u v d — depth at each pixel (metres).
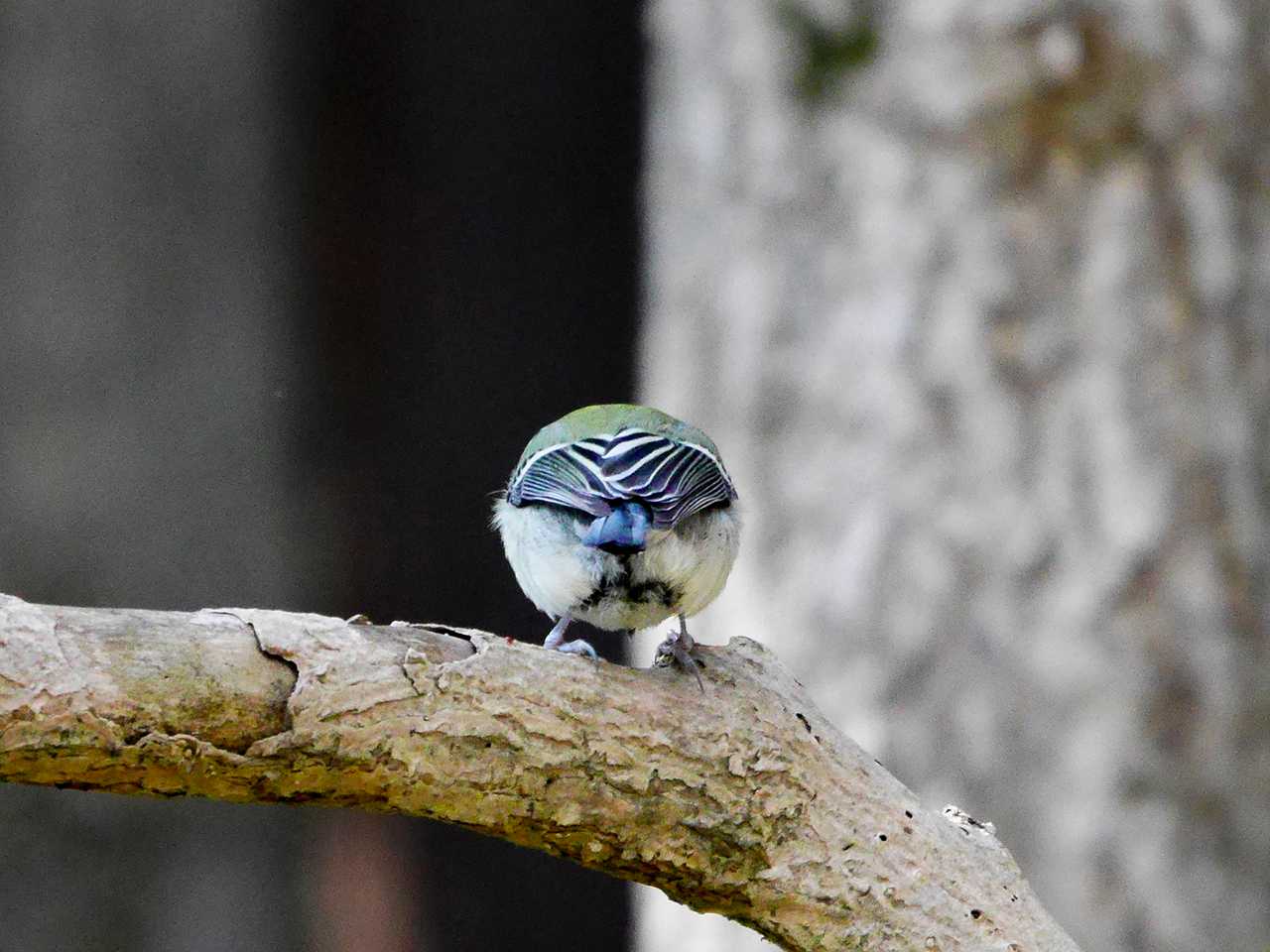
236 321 18.72
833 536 12.25
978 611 11.85
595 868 7.01
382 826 18.59
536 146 21.08
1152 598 11.76
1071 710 11.68
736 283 12.95
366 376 19.72
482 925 19.05
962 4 12.15
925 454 12.05
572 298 21.23
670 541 8.25
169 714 5.95
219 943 17.61
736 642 7.34
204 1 18.42
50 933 17.02
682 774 6.79
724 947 12.38
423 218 20.31
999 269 12.03
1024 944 7.25
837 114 12.58
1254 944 11.46
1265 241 12.20
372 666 6.28
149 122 18.28
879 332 12.26
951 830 7.40
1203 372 11.96
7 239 17.75
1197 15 12.09
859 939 7.13
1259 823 11.63
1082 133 12.02
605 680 6.75
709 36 13.33
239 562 18.39
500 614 19.97
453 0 20.36
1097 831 11.54
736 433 12.78
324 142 19.55
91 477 17.80
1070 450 11.90
